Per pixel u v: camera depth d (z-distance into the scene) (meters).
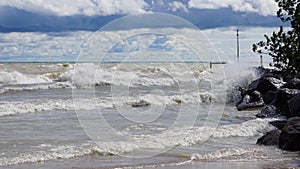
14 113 17.00
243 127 13.68
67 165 9.54
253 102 19.53
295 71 24.22
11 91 25.22
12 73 30.45
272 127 13.79
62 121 15.00
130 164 9.69
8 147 11.01
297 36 24.28
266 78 20.95
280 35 24.59
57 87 27.16
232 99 21.12
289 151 11.05
